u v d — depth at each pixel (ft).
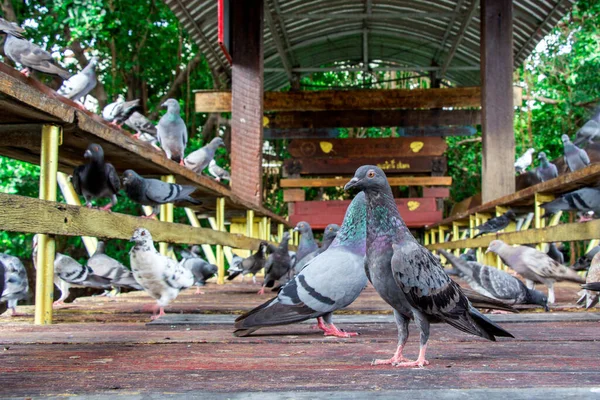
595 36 18.39
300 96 15.66
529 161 16.33
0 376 2.87
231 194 9.64
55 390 2.57
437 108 16.46
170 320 4.96
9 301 5.60
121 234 5.50
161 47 19.15
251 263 9.63
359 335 4.26
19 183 12.41
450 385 2.61
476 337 4.07
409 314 3.13
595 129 9.98
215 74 16.98
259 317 3.99
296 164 16.62
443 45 16.48
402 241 3.05
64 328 4.53
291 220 16.40
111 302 6.57
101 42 18.31
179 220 17.46
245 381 2.74
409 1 14.30
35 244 7.12
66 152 6.47
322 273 4.08
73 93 8.50
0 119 4.58
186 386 2.64
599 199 7.16
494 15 10.71
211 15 12.69
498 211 9.93
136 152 6.13
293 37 16.07
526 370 2.93
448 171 25.48
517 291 5.49
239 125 11.32
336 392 2.47
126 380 2.77
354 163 16.60
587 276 5.57
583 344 3.76
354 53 18.51
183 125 9.89
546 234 7.09
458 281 9.53
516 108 23.41
